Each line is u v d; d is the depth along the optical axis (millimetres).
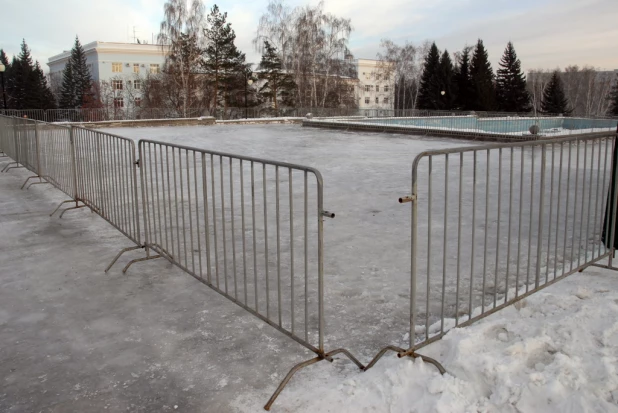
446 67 57656
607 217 4426
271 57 51656
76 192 6973
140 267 4605
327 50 51156
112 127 29797
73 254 5023
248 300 3783
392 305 3611
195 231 5863
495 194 7715
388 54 68375
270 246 5156
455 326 2961
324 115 37594
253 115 45250
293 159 13164
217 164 12320
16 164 11562
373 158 13195
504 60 59938
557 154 13102
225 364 2859
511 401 2240
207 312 3596
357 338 3115
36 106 58281
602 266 4273
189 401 2504
